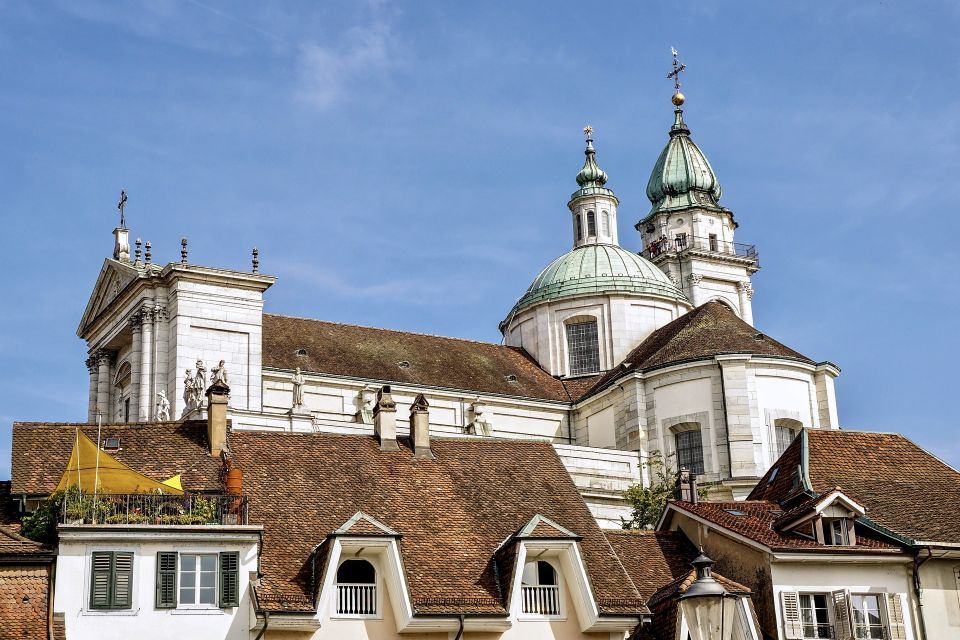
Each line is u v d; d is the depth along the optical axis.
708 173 121.50
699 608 32.72
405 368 89.75
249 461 49.78
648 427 83.88
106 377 89.38
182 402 80.50
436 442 53.44
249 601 43.56
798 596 49.12
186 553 43.53
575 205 109.50
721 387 81.62
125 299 85.69
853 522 51.41
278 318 89.38
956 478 57.50
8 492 48.59
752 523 52.53
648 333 99.38
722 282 117.44
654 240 119.81
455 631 44.75
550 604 46.47
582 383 96.56
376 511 48.69
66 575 42.22
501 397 90.94
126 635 42.16
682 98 125.00
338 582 45.09
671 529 55.09
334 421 78.94
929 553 50.00
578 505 51.59
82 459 45.22
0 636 40.56
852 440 59.16
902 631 49.47
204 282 82.94
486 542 48.34
